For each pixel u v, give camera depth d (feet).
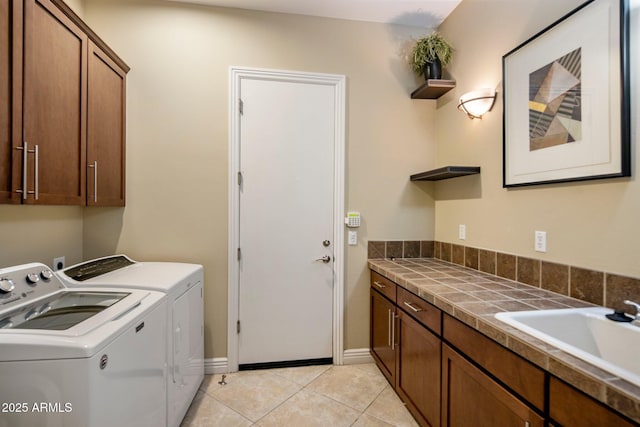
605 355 3.57
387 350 6.77
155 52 7.05
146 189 7.04
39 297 4.25
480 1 6.52
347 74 7.86
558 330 3.84
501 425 3.46
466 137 6.98
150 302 4.39
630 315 3.66
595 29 4.05
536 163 5.02
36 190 4.25
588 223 4.23
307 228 7.73
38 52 4.31
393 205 8.08
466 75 7.00
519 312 3.87
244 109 7.42
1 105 3.76
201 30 7.22
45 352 2.97
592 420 2.46
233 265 7.37
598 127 4.02
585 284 4.26
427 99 8.20
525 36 5.34
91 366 3.04
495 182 6.05
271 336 7.62
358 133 7.93
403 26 8.08
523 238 5.36
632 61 3.67
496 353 3.56
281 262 7.63
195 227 7.24
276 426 5.60
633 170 3.68
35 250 5.47
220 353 7.39
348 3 7.25
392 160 8.07
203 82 7.22
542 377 2.93
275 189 7.58
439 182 8.05
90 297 4.47
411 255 8.17
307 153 7.70
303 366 7.75
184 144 7.18
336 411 6.03
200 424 5.63
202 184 7.25
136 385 3.88
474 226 6.68
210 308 7.33
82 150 5.34
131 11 6.96
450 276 6.05
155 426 4.43
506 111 5.69
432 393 4.94
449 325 4.49
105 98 6.04
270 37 7.50
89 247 6.82
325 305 7.83
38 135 4.34
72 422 3.00
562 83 4.55
